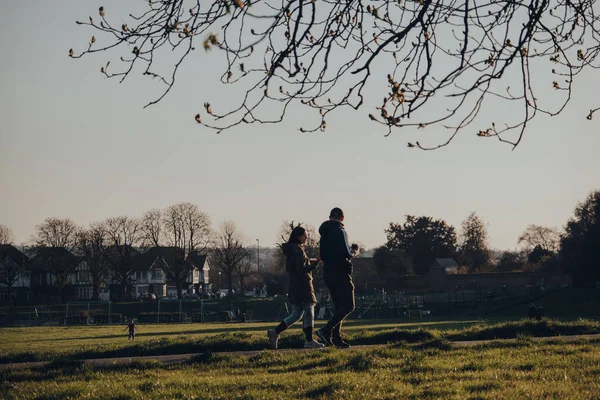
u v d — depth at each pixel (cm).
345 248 1376
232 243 12700
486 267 13700
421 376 1058
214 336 1694
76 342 4519
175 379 1106
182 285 14962
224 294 15188
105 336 5491
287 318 1411
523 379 1015
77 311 10600
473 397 885
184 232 12050
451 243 13788
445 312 8538
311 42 741
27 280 13675
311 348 1391
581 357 1192
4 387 1101
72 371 1233
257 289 13562
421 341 1470
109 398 966
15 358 1515
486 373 1062
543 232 14425
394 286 11944
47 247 12638
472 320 6066
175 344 1564
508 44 696
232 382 1052
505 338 1622
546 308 6894
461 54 656
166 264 14175
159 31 690
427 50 680
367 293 11988
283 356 1279
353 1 701
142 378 1147
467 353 1288
